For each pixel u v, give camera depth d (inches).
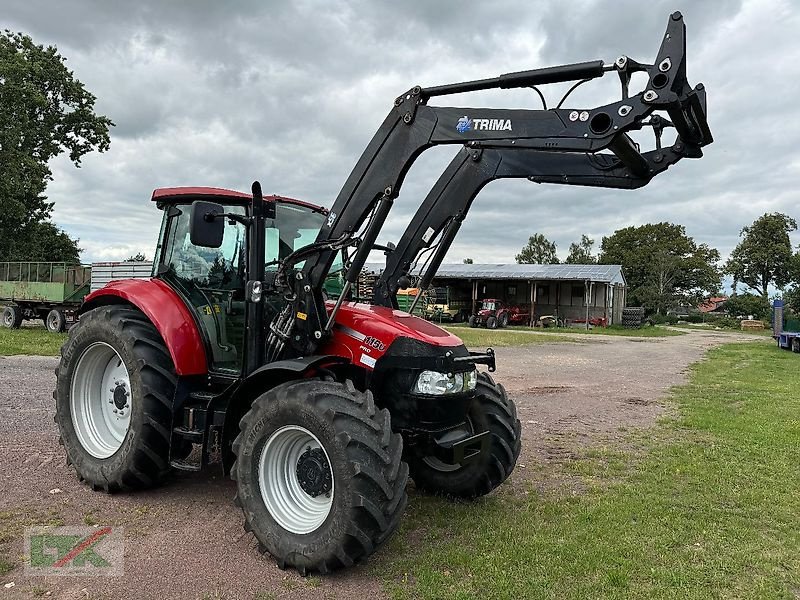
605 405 391.2
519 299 1621.6
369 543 134.5
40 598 124.4
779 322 1003.9
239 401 165.6
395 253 204.2
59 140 1434.5
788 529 177.9
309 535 139.7
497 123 148.9
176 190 196.7
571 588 136.6
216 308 190.1
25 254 1469.0
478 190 187.9
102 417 203.3
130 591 128.6
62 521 164.9
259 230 175.3
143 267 697.6
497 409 188.5
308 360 154.9
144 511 174.4
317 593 130.9
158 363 183.0
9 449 227.6
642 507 193.0
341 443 134.8
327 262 164.9
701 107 133.2
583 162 166.9
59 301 747.4
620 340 1109.7
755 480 225.5
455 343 170.2
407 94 161.2
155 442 180.4
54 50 1392.7
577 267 1604.3
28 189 1296.8
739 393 455.5
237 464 153.3
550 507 190.4
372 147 165.5
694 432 309.4
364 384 166.4
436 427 163.2
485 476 187.5
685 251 2938.0
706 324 2406.5
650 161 153.0
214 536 159.0
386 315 176.2
